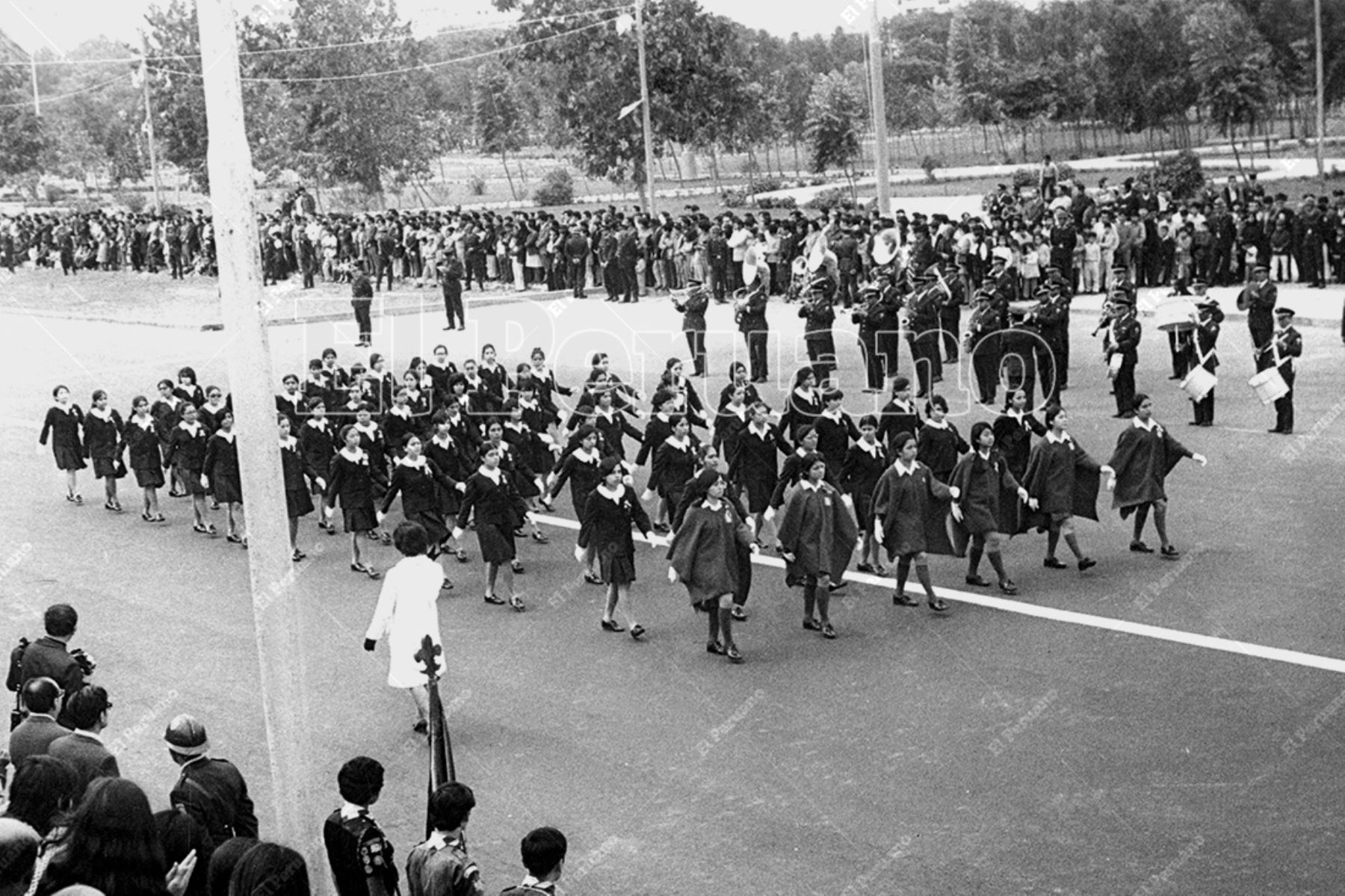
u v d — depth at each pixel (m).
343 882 8.92
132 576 19.61
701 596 15.52
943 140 72.56
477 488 17.55
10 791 8.60
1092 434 23.89
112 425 23.14
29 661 11.88
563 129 55.88
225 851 7.91
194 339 40.50
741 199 58.31
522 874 11.33
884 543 16.92
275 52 53.59
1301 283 36.25
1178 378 27.41
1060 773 12.53
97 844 7.39
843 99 60.75
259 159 56.91
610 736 13.83
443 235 46.19
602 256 42.81
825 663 15.48
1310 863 10.83
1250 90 52.53
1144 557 18.28
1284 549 18.05
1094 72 59.03
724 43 53.59
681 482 19.72
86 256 58.47
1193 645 15.26
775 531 20.56
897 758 13.00
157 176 59.88
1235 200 39.47
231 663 16.22
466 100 75.38
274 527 10.41
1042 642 15.66
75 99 71.44
